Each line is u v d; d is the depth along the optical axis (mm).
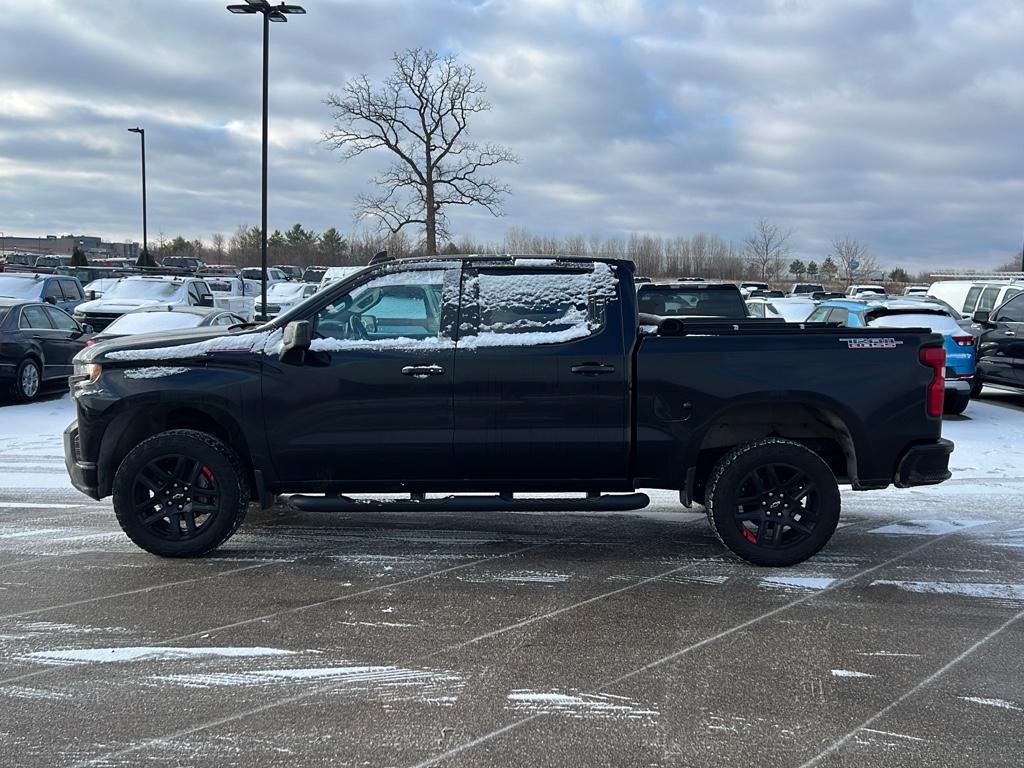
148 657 4234
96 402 5613
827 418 5770
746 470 5602
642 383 5559
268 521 6852
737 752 3389
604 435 5594
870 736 3516
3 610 4840
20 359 13344
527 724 3602
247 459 5816
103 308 17375
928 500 7629
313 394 5574
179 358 5613
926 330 5723
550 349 5551
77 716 3639
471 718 3648
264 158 21375
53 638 4457
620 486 5750
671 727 3582
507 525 6801
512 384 5543
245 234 75812
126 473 5629
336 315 5742
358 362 5555
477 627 4652
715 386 5566
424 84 36344
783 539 5754
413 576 5512
